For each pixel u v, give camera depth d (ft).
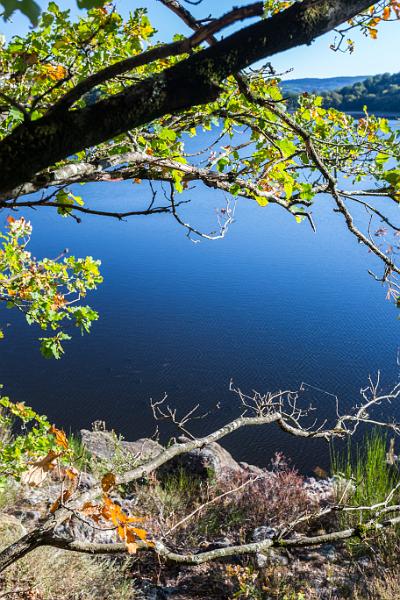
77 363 72.84
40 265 14.58
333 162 8.13
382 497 21.66
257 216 246.88
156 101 2.91
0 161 2.73
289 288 121.29
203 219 198.80
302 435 9.36
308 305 105.09
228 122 8.20
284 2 9.03
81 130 2.83
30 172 2.82
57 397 62.08
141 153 6.36
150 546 5.82
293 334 86.12
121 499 22.48
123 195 252.42
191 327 91.09
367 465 23.49
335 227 203.10
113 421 56.13
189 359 74.84
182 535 20.75
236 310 102.73
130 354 76.38
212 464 25.90
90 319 14.65
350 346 79.25
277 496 23.32
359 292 115.14
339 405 57.36
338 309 101.81
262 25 2.93
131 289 119.85
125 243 178.40
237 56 2.94
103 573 17.29
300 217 7.26
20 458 13.87
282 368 70.74
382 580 18.45
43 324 14.57
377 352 76.18
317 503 23.58
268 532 21.06
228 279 131.85
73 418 56.85
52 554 16.38
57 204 5.44
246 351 77.97
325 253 163.73
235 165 7.36
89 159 6.81
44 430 14.53
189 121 8.44
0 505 20.16
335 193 5.29
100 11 7.12
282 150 6.28
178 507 22.91
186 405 59.67
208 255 163.84
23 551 5.22
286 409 56.18
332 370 69.41
